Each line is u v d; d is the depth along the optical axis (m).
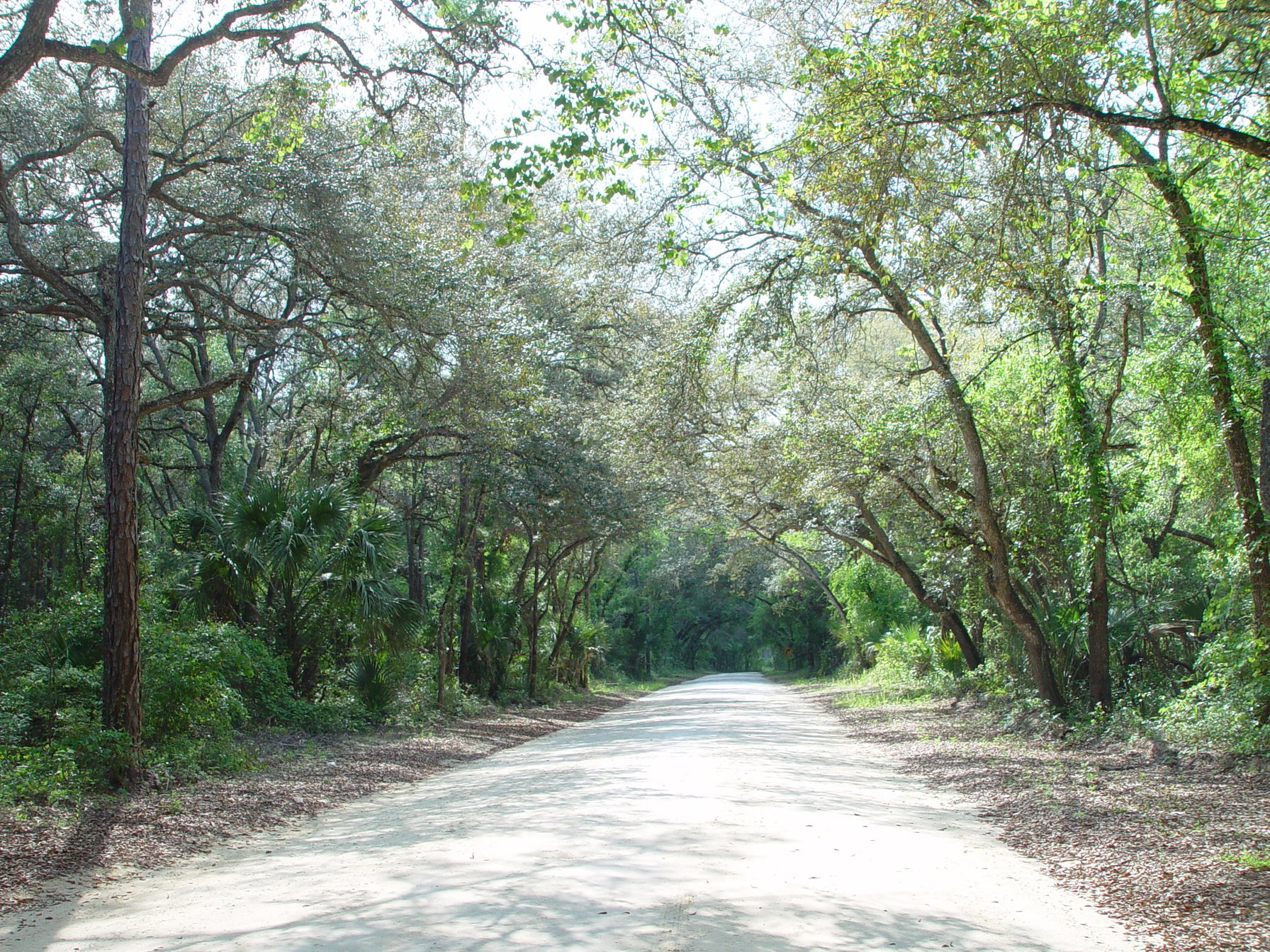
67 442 28.41
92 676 12.97
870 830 8.52
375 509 26.34
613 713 32.41
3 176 12.91
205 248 17.36
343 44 12.12
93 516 27.22
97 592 16.02
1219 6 9.90
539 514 27.11
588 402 26.92
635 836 8.12
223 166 15.79
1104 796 9.97
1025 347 17.06
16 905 6.41
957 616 25.16
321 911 5.97
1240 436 12.08
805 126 10.09
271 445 25.31
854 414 18.12
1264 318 13.09
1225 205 11.42
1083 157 9.36
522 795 11.13
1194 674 16.11
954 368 18.19
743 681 63.62
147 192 12.01
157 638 13.58
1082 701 16.98
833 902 6.01
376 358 17.09
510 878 6.69
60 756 10.12
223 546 17.41
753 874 6.75
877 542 25.78
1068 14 8.69
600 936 5.25
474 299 17.45
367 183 15.55
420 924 5.55
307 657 19.16
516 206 9.44
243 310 15.99
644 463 23.45
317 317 20.02
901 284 13.42
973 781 11.75
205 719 13.23
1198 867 6.78
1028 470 17.64
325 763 14.18
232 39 10.91
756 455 21.45
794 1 13.45
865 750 16.11
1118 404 17.70
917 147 9.78
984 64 8.73
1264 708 11.76
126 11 11.96
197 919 5.88
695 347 16.92
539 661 37.66
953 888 6.46
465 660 29.05
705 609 85.50
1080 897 6.26
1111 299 13.88
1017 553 18.31
